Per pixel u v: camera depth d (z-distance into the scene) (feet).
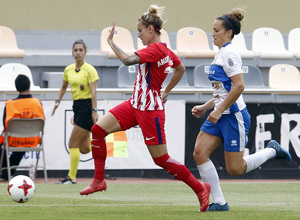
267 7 185.88
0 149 112.37
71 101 115.96
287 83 155.22
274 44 172.24
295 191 97.76
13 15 171.32
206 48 168.25
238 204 77.41
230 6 183.73
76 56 105.19
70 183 107.04
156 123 63.77
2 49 155.12
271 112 120.37
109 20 177.58
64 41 174.60
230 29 64.08
